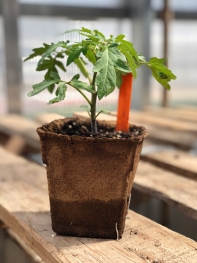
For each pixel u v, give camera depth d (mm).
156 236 241
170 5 800
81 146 217
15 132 595
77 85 219
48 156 223
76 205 231
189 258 213
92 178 224
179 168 383
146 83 839
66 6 729
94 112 247
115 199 228
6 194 312
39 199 301
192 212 277
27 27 713
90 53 235
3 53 708
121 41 220
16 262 337
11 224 276
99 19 770
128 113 261
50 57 274
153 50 836
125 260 210
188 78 877
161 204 376
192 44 859
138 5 798
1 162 414
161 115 741
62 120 262
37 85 217
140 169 381
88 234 237
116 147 217
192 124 641
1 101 728
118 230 234
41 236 238
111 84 198
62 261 208
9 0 688
